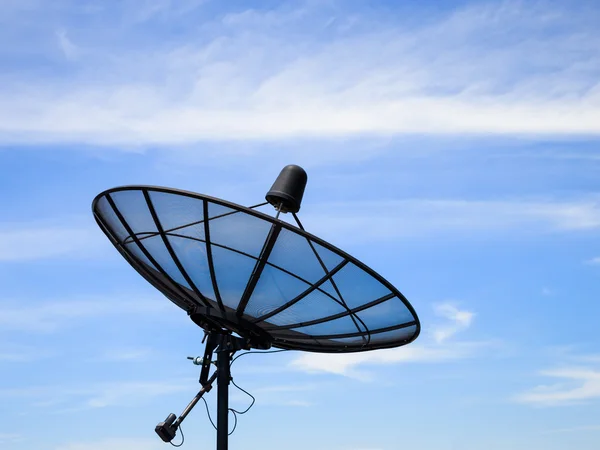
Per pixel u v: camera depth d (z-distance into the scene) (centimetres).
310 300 1802
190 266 1728
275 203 1833
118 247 1825
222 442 1723
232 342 1789
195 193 1547
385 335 1975
